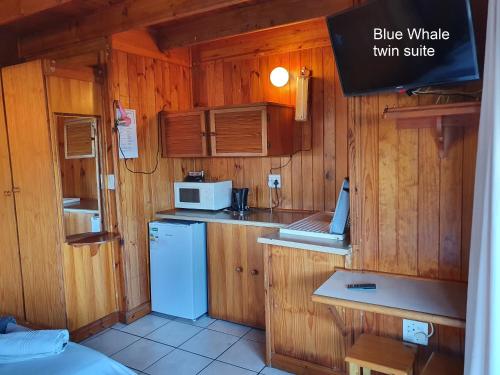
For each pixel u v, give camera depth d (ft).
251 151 10.44
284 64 11.16
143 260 11.41
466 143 6.45
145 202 11.40
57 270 9.91
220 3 8.39
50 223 9.91
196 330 10.51
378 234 7.34
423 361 6.88
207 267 11.18
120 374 5.52
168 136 11.71
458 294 6.33
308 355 8.25
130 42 10.75
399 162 7.03
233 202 11.67
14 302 11.07
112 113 10.43
